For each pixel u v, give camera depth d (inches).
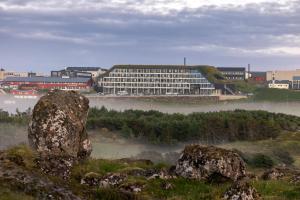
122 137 6112.2
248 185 1032.2
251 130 6491.1
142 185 1112.2
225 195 1032.8
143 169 1245.1
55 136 1267.2
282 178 1373.0
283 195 1088.8
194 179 1198.3
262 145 5782.5
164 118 6865.2
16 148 1100.5
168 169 1280.8
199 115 7086.6
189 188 1139.3
